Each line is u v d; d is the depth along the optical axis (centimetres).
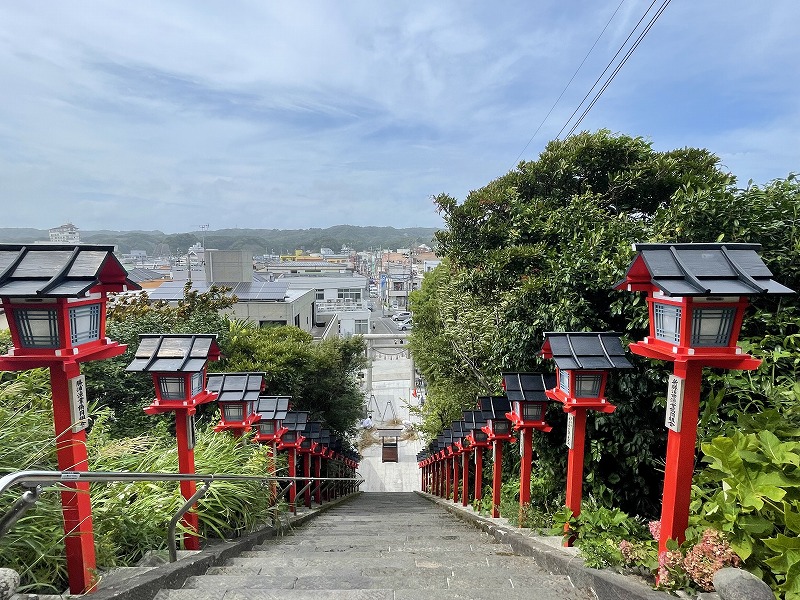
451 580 287
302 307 2128
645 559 243
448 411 1218
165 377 324
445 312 1095
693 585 214
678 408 220
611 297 462
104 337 239
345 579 287
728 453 219
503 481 725
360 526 576
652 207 664
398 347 2691
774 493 200
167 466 386
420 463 1330
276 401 575
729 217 411
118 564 278
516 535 401
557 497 508
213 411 829
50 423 306
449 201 693
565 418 515
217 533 388
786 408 291
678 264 209
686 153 686
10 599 191
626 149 666
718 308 206
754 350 341
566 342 341
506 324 576
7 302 200
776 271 388
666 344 227
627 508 473
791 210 397
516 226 632
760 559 207
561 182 702
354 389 1409
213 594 243
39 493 166
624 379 434
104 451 333
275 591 249
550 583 274
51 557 228
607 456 475
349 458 1208
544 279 515
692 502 267
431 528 554
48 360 206
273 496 506
